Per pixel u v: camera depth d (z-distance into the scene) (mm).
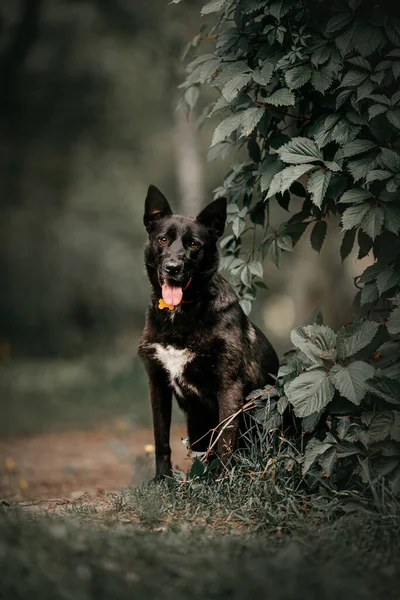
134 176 29625
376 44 4953
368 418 4676
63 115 27578
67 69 25469
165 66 16641
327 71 5070
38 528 3672
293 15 5512
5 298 30188
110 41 23234
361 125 5125
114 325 31906
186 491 5098
